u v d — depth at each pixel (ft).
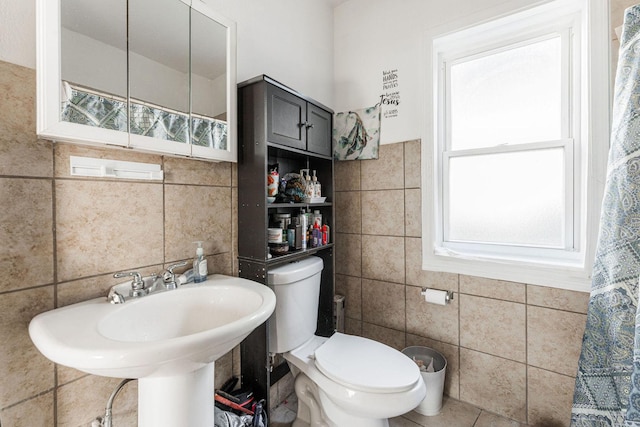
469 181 5.32
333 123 5.69
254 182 4.08
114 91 2.86
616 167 2.83
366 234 5.93
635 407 2.28
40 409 2.55
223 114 3.93
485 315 4.77
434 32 5.10
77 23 2.62
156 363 1.96
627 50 2.79
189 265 3.73
